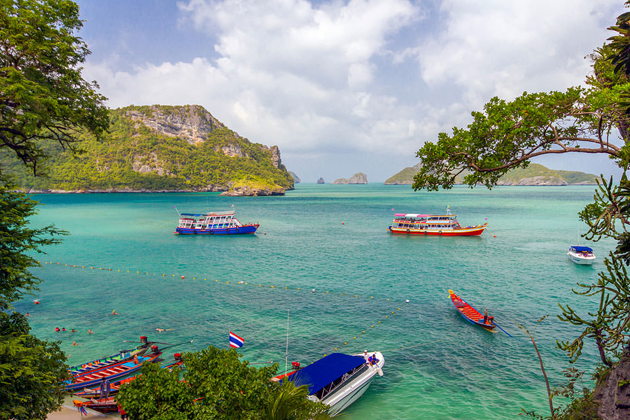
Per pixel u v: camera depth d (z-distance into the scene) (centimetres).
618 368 1075
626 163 921
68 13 1642
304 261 6244
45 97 1495
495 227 10406
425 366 2806
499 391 2484
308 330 3400
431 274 5309
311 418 1232
